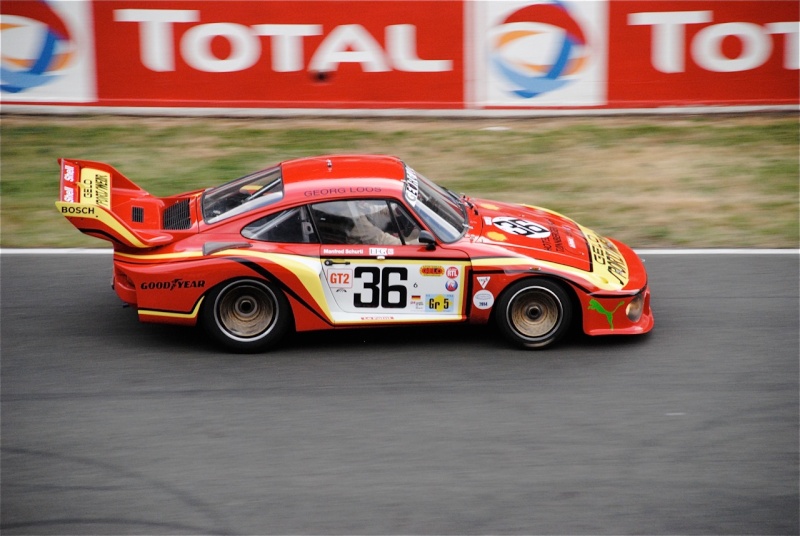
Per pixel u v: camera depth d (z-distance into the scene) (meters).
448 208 22.33
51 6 37.97
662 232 29.70
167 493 15.77
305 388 19.45
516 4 37.69
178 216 22.34
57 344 21.75
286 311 20.98
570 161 35.81
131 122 39.34
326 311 20.94
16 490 15.82
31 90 39.03
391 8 37.84
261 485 15.97
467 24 38.03
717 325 22.69
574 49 38.22
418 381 19.73
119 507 15.38
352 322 20.97
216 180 33.84
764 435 17.50
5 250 28.20
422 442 17.28
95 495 15.70
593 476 16.17
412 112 39.19
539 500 15.51
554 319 21.09
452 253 20.81
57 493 15.75
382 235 21.03
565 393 19.16
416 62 38.56
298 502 15.49
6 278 25.94
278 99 39.09
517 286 20.77
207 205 22.31
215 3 37.78
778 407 18.59
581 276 20.77
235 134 38.53
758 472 16.27
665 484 15.93
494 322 22.83
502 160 35.81
